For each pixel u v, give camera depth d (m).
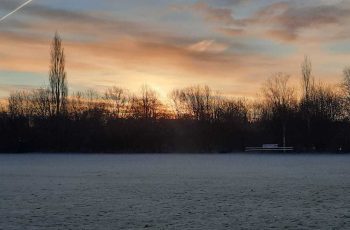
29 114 113.31
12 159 77.50
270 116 120.06
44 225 18.41
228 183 34.75
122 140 114.62
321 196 26.94
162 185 33.53
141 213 21.17
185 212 21.42
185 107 123.88
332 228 17.55
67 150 112.50
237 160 72.81
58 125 112.25
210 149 117.56
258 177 40.00
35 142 112.00
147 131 115.94
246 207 22.84
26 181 37.12
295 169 50.00
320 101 114.81
